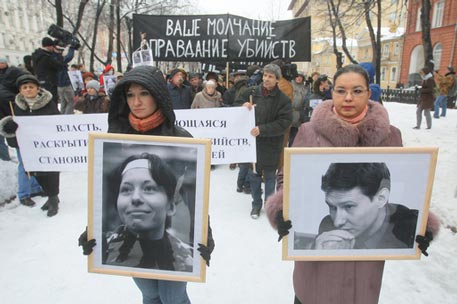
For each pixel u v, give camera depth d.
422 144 7.57
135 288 2.80
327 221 1.71
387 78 43.97
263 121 3.95
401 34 39.59
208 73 7.22
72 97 7.47
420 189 1.67
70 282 2.87
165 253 1.72
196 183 1.66
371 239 1.72
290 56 6.39
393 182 1.66
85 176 5.95
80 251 3.35
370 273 1.78
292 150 1.64
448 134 8.61
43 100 4.11
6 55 45.50
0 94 4.46
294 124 6.30
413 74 36.62
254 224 4.01
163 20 6.28
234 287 2.82
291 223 1.71
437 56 32.47
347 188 1.67
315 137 1.77
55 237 3.63
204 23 6.25
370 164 1.65
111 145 1.68
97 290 2.77
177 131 1.83
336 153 1.64
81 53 26.95
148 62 5.80
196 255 1.71
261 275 2.98
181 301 1.92
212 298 2.68
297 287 1.92
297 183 1.68
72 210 4.38
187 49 6.32
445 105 12.07
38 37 51.75
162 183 1.68
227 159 4.15
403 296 2.67
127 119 1.79
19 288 2.78
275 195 1.83
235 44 6.29
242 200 4.82
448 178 5.12
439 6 32.12
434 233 1.71
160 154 1.66
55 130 4.09
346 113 1.71
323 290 1.81
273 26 6.33
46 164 4.11
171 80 6.16
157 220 1.70
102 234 1.74
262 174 4.18
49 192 4.11
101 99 6.07
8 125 4.00
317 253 1.74
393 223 1.70
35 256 3.25
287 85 5.23
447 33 30.78
